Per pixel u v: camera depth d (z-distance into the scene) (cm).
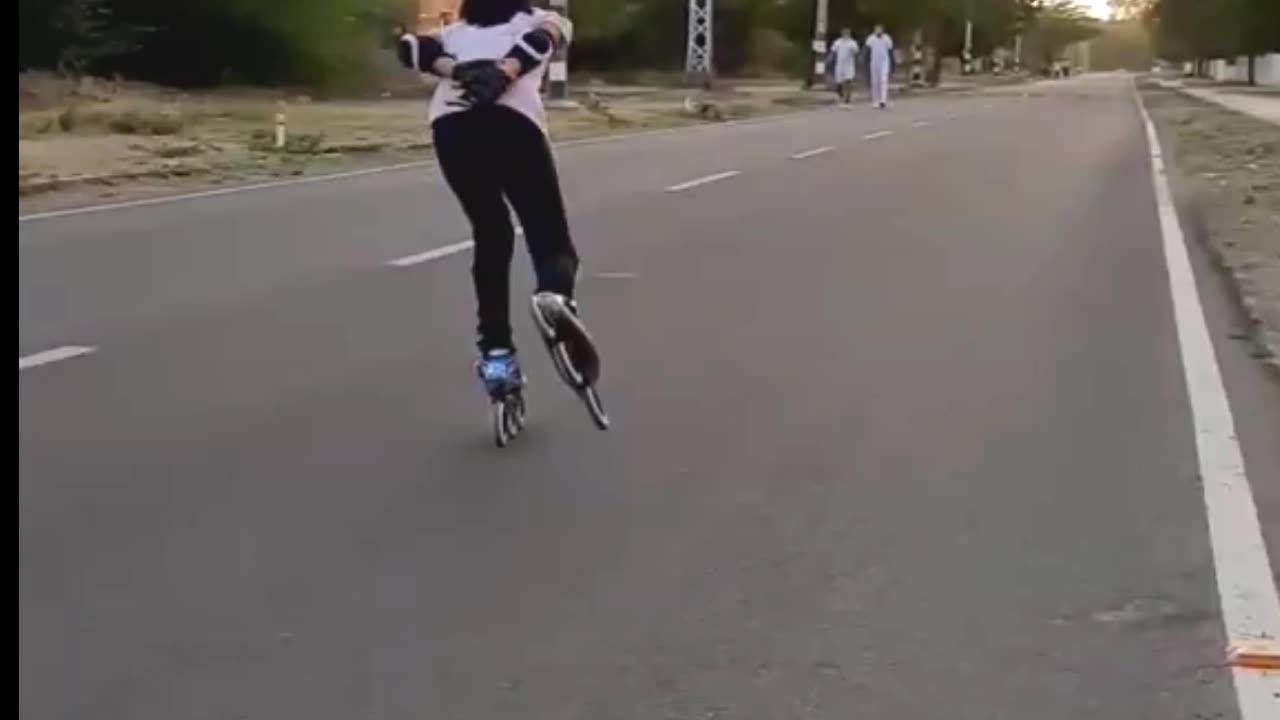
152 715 457
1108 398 850
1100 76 15950
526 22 716
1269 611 540
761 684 481
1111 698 471
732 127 3484
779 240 1472
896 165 2383
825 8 6262
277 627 521
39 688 473
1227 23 8162
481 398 830
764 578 571
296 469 697
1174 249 1448
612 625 527
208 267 1238
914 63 8538
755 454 733
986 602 549
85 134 2466
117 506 640
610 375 891
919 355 957
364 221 1558
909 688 478
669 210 1708
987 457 732
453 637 516
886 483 689
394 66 4428
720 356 947
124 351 924
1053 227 1611
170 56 3853
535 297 728
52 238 1385
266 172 2080
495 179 722
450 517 636
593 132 3172
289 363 902
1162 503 662
